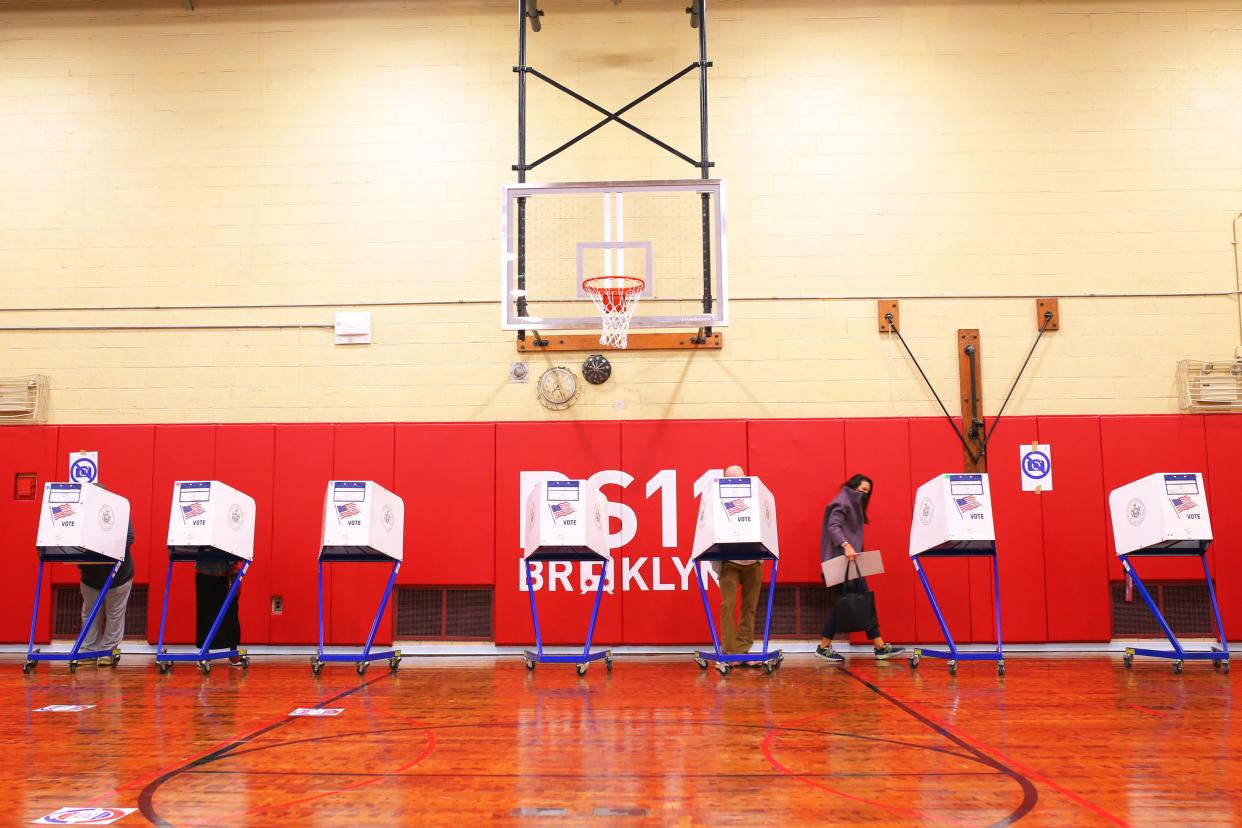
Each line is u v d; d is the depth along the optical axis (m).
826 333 8.95
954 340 8.93
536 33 9.29
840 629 7.95
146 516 8.82
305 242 9.16
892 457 8.76
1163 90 9.12
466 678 7.09
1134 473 8.70
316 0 9.34
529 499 7.67
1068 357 8.88
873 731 4.96
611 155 9.12
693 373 8.93
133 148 9.29
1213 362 8.80
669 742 4.70
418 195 9.18
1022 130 9.12
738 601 8.64
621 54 9.23
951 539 7.11
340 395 8.99
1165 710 5.59
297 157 9.25
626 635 8.61
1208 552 8.59
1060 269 8.98
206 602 8.09
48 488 7.55
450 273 9.09
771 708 5.67
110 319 9.12
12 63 9.34
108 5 9.35
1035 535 8.66
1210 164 9.05
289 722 5.30
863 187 9.09
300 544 8.77
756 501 7.13
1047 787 3.82
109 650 7.97
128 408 9.03
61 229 9.23
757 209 9.09
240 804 3.62
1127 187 9.04
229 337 9.09
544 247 8.38
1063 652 8.59
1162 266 8.95
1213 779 3.95
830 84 9.20
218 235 9.19
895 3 9.26
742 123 9.16
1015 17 9.23
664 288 8.47
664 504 8.74
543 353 8.99
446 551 8.73
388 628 8.68
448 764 4.25
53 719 5.42
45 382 9.05
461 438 8.85
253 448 8.88
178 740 4.81
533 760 4.32
